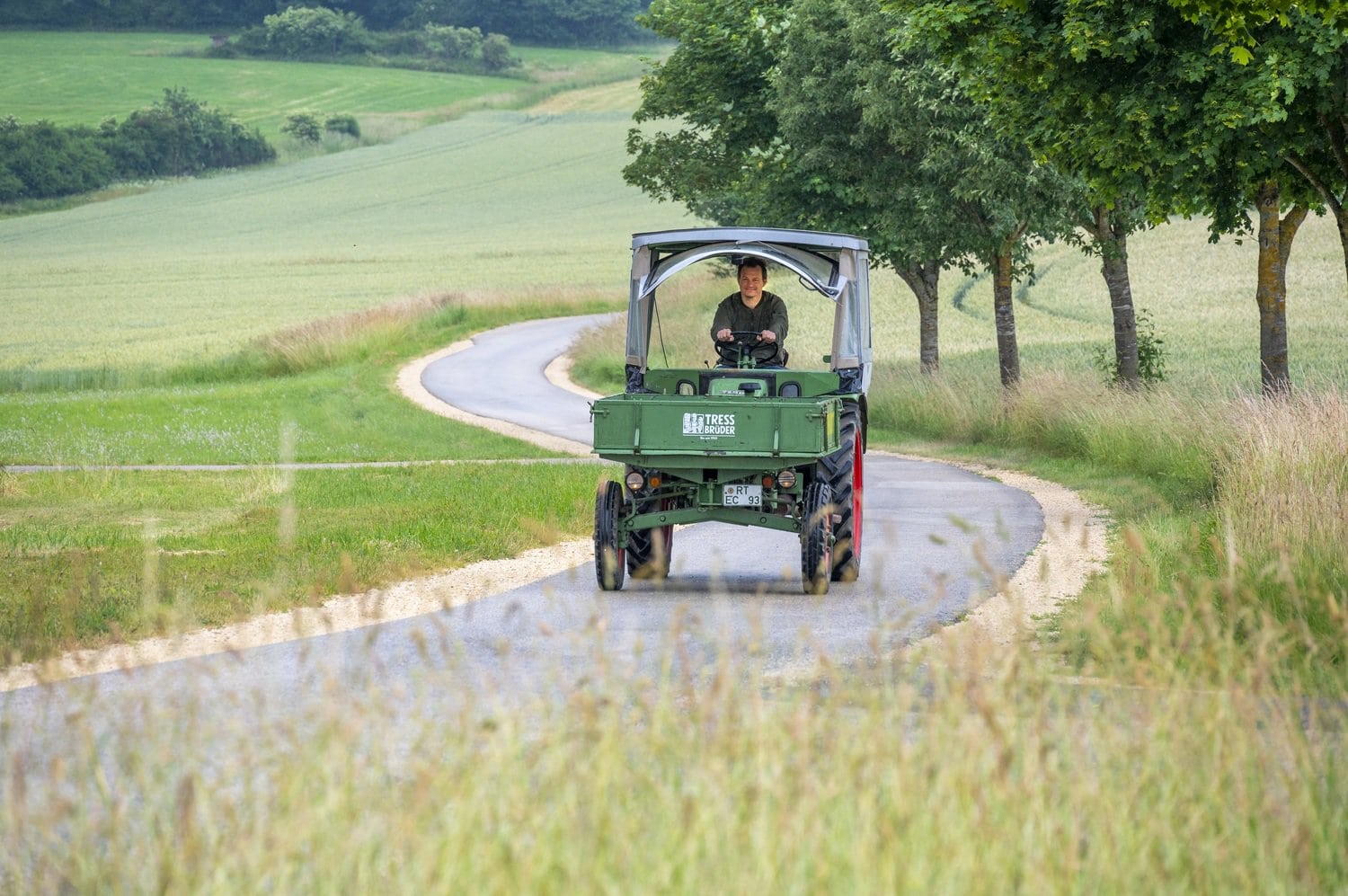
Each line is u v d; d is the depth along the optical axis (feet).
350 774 58.39
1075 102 213.05
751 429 141.90
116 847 56.08
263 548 171.01
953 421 375.66
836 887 51.39
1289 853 57.16
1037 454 323.78
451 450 380.17
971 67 215.92
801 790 55.67
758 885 50.85
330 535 183.62
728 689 65.00
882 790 58.23
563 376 625.41
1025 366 510.58
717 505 147.23
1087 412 310.65
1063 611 126.21
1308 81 186.91
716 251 158.92
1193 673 72.18
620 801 56.18
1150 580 124.16
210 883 53.88
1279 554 124.57
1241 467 183.42
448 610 72.18
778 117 386.73
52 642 114.32
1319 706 82.53
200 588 140.87
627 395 155.12
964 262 441.68
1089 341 598.34
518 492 236.02
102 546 179.11
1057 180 334.44
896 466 313.12
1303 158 218.59
